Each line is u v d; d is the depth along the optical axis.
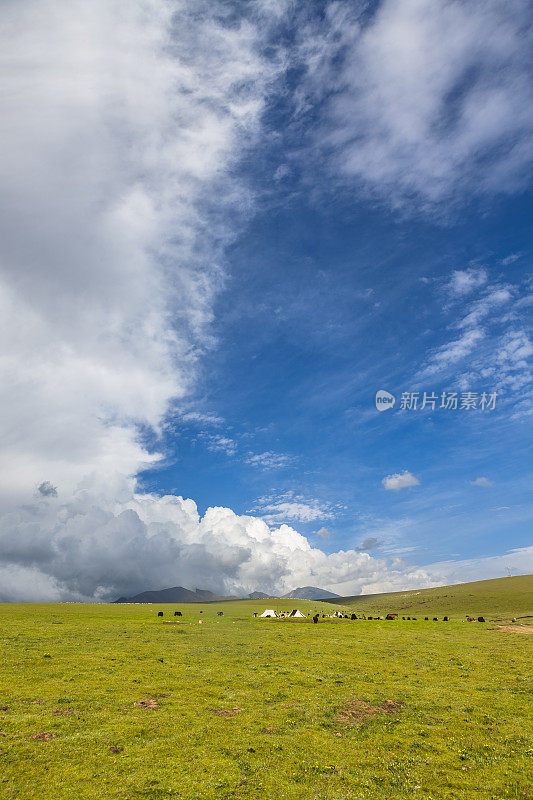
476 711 34.34
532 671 47.81
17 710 30.27
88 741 26.25
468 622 105.62
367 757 26.52
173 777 22.95
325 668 47.72
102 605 131.00
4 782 21.61
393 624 99.19
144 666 44.72
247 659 51.34
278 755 26.30
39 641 55.44
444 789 23.05
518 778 24.12
